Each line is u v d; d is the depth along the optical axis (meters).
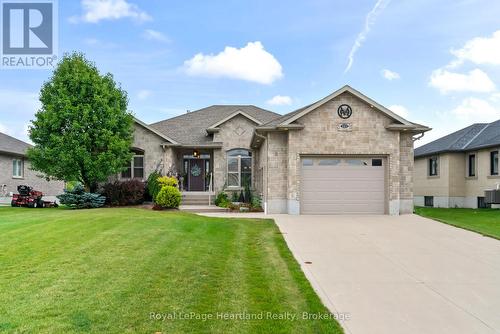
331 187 16.77
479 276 7.42
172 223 12.51
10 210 19.34
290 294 6.12
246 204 19.50
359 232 12.05
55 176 20.31
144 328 4.60
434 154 24.73
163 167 21.81
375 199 16.75
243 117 22.52
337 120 16.56
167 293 5.86
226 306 5.45
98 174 19.64
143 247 8.83
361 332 4.89
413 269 7.88
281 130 16.73
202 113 27.28
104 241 9.34
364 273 7.55
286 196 16.89
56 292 5.71
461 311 5.64
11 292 5.69
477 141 23.05
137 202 20.48
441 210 21.22
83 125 19.45
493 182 21.08
